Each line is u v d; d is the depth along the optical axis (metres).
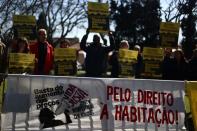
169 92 7.31
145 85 7.13
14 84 6.31
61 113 6.50
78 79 6.64
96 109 6.72
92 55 9.00
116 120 6.84
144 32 37.16
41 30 8.09
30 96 6.36
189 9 25.64
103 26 8.55
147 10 36.75
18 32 8.27
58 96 6.51
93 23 8.50
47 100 6.45
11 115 6.25
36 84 6.40
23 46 7.77
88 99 6.68
